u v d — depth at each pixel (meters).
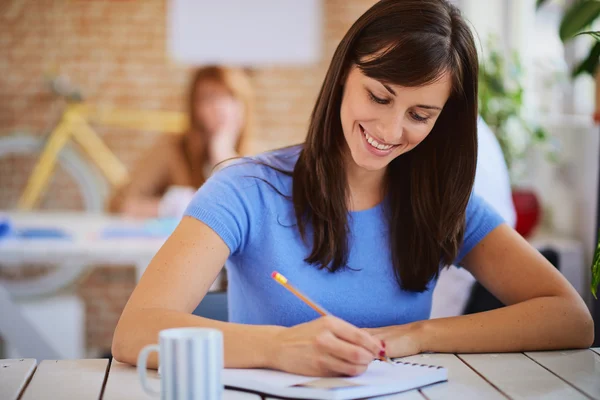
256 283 1.44
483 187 2.18
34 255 2.96
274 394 1.08
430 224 1.46
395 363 1.20
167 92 4.58
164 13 4.55
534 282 1.46
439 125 1.43
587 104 3.57
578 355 1.33
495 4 4.16
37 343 3.04
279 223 1.43
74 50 4.58
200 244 1.34
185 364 0.91
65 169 4.60
